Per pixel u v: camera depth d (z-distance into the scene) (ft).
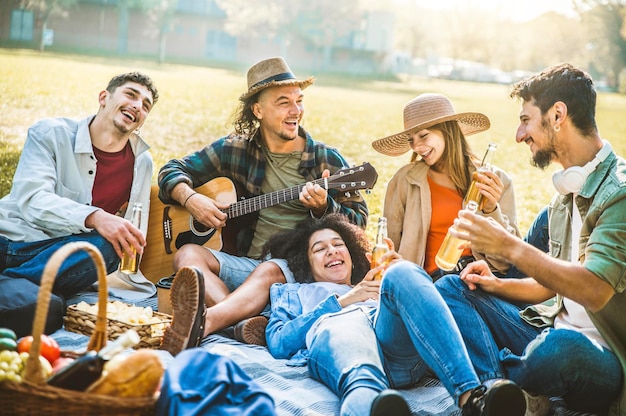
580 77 9.50
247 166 14.12
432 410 9.33
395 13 88.53
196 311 10.17
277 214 13.93
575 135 9.48
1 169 26.14
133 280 13.53
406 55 89.66
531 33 84.94
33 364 6.83
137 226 11.84
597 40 75.36
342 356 9.05
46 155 12.62
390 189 12.98
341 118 52.31
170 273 13.98
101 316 7.70
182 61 79.46
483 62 89.56
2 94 42.14
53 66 58.29
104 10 74.90
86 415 6.89
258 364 9.90
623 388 9.04
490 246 8.93
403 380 9.66
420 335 8.66
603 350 9.04
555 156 9.70
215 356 7.75
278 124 13.74
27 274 11.64
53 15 72.18
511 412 8.06
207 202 13.60
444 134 12.69
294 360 10.28
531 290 10.14
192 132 39.88
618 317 9.11
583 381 8.93
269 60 13.91
